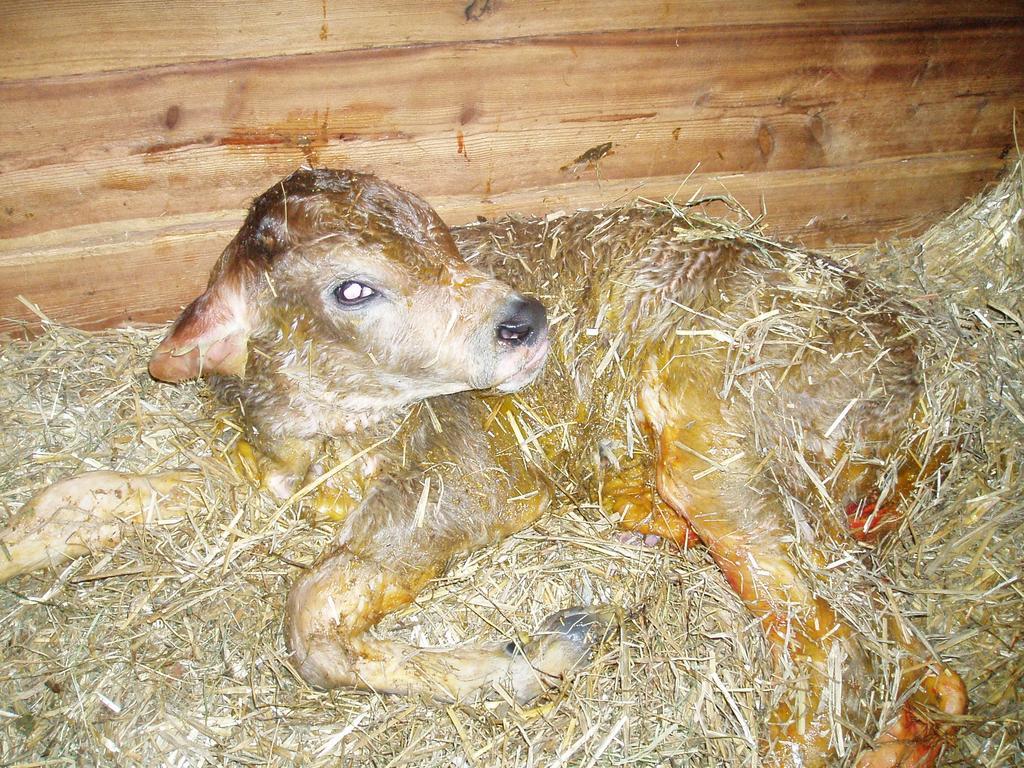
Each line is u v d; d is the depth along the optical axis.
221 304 0.69
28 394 0.83
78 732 0.66
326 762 0.66
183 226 0.86
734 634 0.71
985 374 0.78
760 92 0.94
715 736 0.67
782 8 0.89
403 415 0.74
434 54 0.82
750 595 0.70
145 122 0.79
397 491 0.73
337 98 0.82
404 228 0.66
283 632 0.70
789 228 1.05
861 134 1.00
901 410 0.73
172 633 0.70
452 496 0.74
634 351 0.74
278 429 0.73
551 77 0.87
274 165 0.85
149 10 0.74
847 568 0.70
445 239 0.68
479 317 0.66
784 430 0.72
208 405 0.80
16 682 0.67
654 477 0.75
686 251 0.76
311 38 0.79
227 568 0.72
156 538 0.74
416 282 0.65
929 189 1.07
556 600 0.77
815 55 0.93
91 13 0.73
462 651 0.72
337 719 0.68
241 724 0.67
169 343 0.71
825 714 0.65
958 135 1.04
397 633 0.74
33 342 0.87
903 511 0.75
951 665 0.72
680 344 0.73
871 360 0.73
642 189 0.97
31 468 0.78
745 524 0.70
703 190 0.99
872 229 1.07
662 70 0.89
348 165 0.86
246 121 0.81
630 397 0.75
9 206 0.81
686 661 0.70
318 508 0.75
